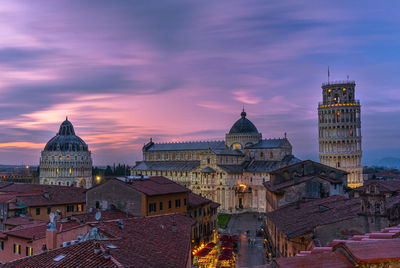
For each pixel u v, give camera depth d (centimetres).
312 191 9669
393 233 2317
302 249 5638
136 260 3753
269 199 11731
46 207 10538
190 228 6141
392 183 10362
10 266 3753
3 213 9669
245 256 10031
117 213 7975
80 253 3650
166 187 9038
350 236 5194
